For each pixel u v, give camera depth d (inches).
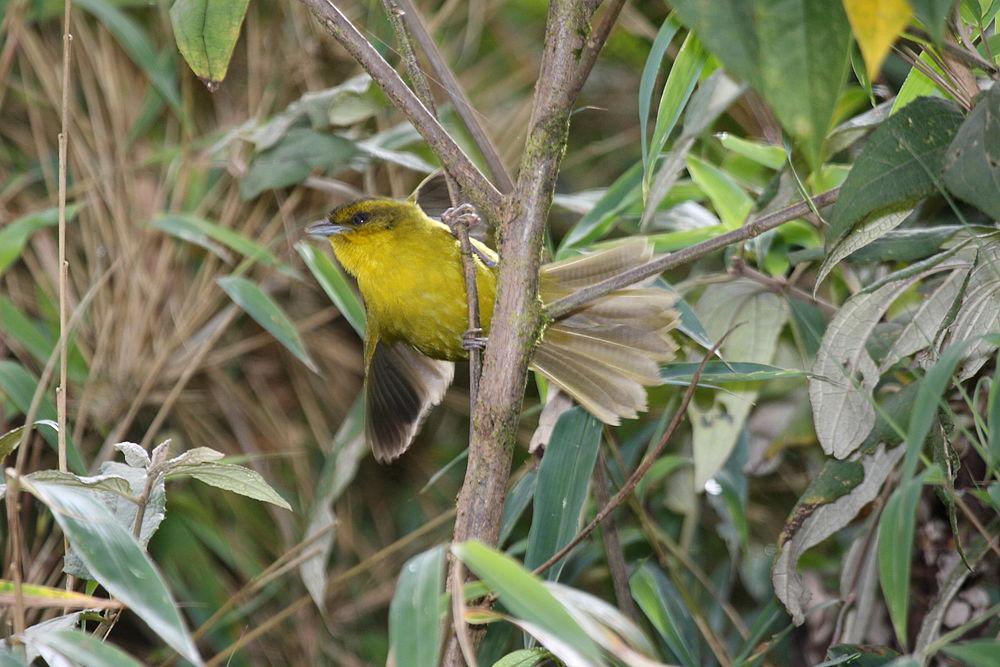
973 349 203.0
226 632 372.5
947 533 267.0
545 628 128.3
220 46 218.2
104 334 383.6
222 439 401.7
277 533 396.2
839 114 300.5
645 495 328.2
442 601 165.8
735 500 312.5
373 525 415.8
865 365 224.5
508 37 439.5
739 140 277.0
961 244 193.6
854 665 233.0
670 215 319.0
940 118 169.0
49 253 391.2
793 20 114.8
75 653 141.5
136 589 144.6
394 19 203.3
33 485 148.5
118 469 187.0
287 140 313.4
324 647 390.3
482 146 215.2
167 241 397.1
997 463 162.1
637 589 275.9
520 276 171.9
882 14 113.7
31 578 313.1
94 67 414.0
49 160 405.1
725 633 345.4
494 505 168.2
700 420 287.7
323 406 417.1
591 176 445.7
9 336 370.6
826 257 196.9
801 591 236.7
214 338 369.1
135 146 413.4
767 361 273.4
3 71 404.5
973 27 207.9
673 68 215.8
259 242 402.0
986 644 134.2
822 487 226.7
